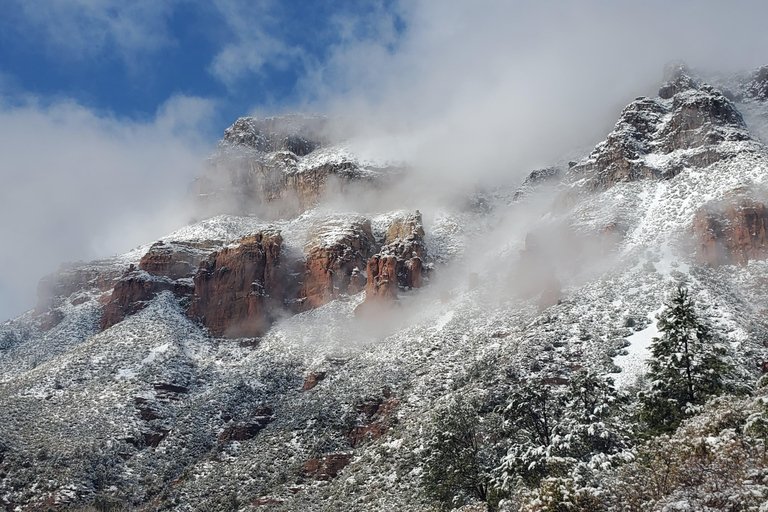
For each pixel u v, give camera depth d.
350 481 84.50
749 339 81.19
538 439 55.41
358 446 98.88
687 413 50.00
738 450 35.09
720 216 116.94
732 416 41.09
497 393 83.62
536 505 36.09
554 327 100.19
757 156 136.12
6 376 145.38
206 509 89.25
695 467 34.97
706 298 93.69
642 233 124.88
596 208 140.75
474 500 57.22
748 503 30.02
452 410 61.56
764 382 47.34
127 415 114.12
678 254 111.31
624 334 89.62
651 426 54.06
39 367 138.88
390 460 84.38
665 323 57.69
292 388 124.38
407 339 127.44
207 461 104.56
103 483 96.94
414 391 104.69
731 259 109.19
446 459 58.84
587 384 55.59
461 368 105.00
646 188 143.50
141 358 134.75
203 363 139.88
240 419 116.44
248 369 133.38
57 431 107.44
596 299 104.94
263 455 101.25
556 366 87.38
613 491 35.41
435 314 135.25
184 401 123.81
